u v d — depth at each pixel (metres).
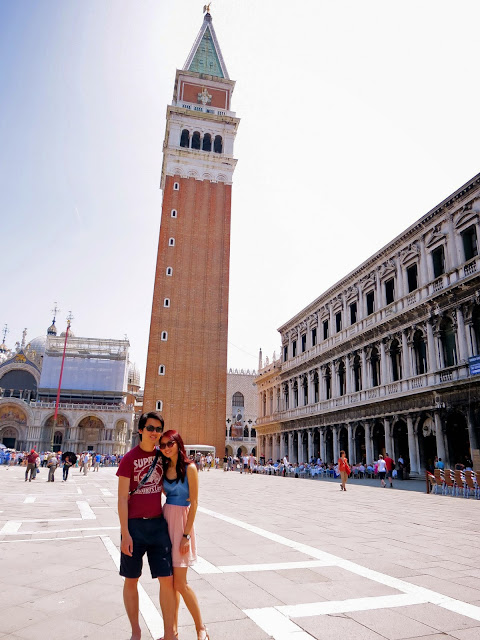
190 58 88.44
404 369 39.50
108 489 27.56
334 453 50.56
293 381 65.50
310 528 13.59
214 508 18.52
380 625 6.11
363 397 45.38
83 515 16.12
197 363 72.19
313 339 60.44
